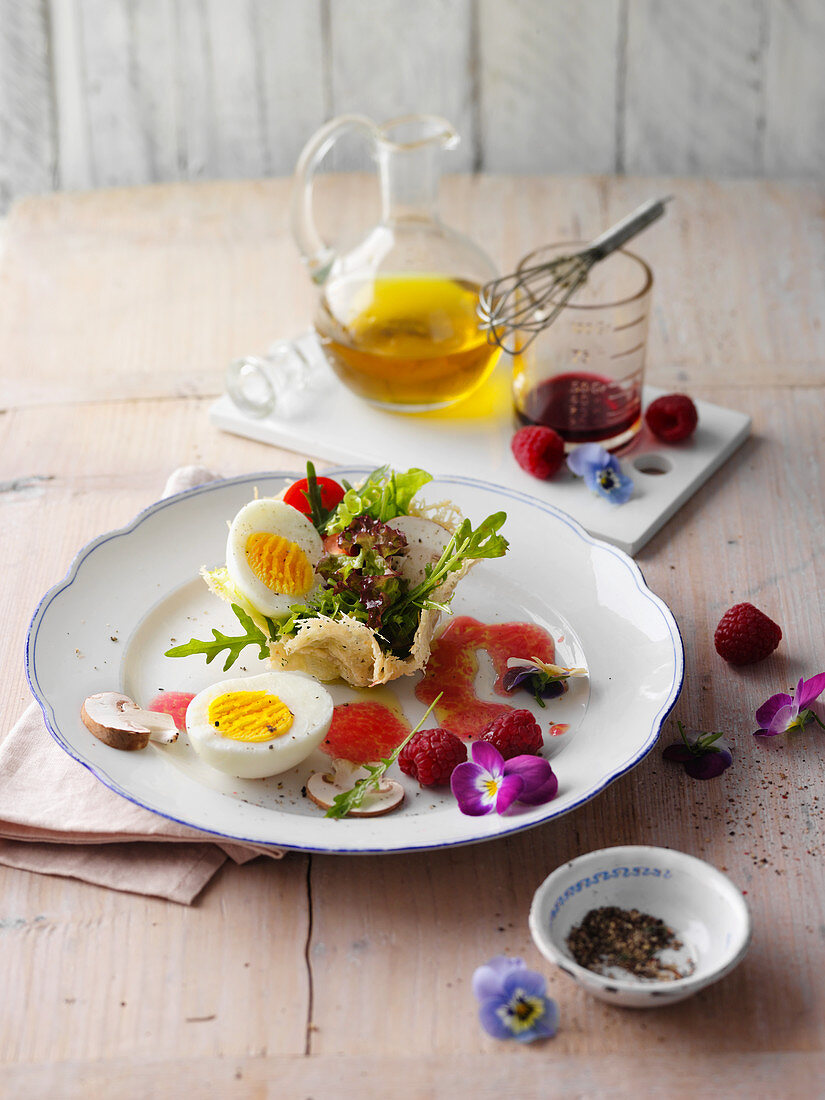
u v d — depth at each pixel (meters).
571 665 0.77
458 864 0.69
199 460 0.94
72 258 1.14
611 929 0.65
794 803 0.72
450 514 0.80
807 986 0.65
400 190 0.93
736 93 1.28
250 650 0.78
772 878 0.68
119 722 0.71
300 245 0.98
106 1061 0.63
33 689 0.72
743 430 0.94
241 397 0.95
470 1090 0.62
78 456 0.94
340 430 0.94
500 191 1.23
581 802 0.67
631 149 1.33
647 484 0.90
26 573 0.85
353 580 0.75
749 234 1.15
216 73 1.30
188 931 0.67
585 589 0.80
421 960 0.66
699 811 0.71
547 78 1.28
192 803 0.69
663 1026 0.64
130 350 1.04
